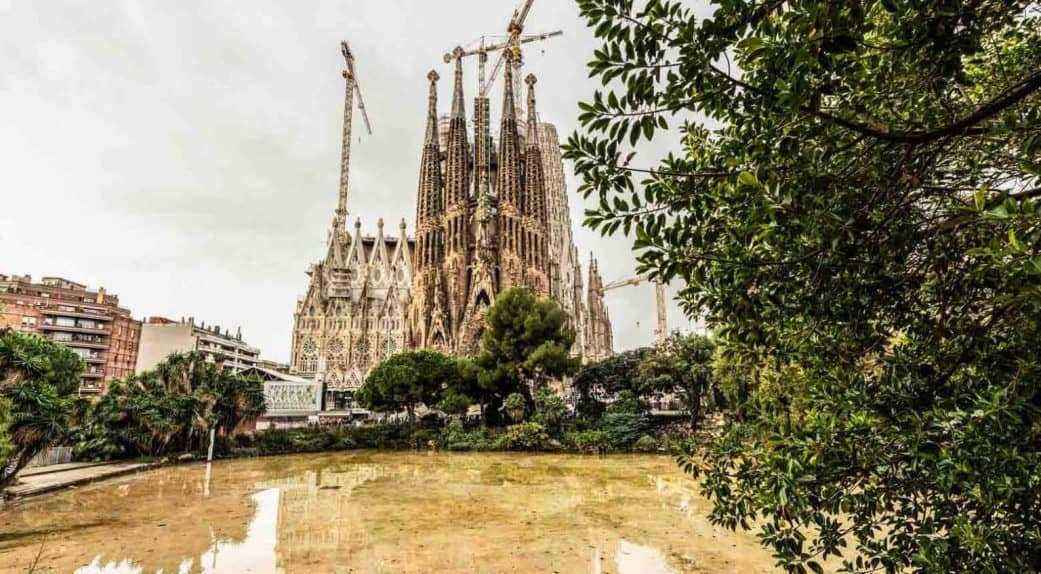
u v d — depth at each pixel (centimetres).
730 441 570
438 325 11506
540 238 13050
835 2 306
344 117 16700
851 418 445
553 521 2052
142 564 1535
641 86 392
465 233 12456
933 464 401
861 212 389
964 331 401
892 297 441
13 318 9656
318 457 4544
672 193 467
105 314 10650
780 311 466
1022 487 354
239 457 4309
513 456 4572
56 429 2225
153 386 3947
